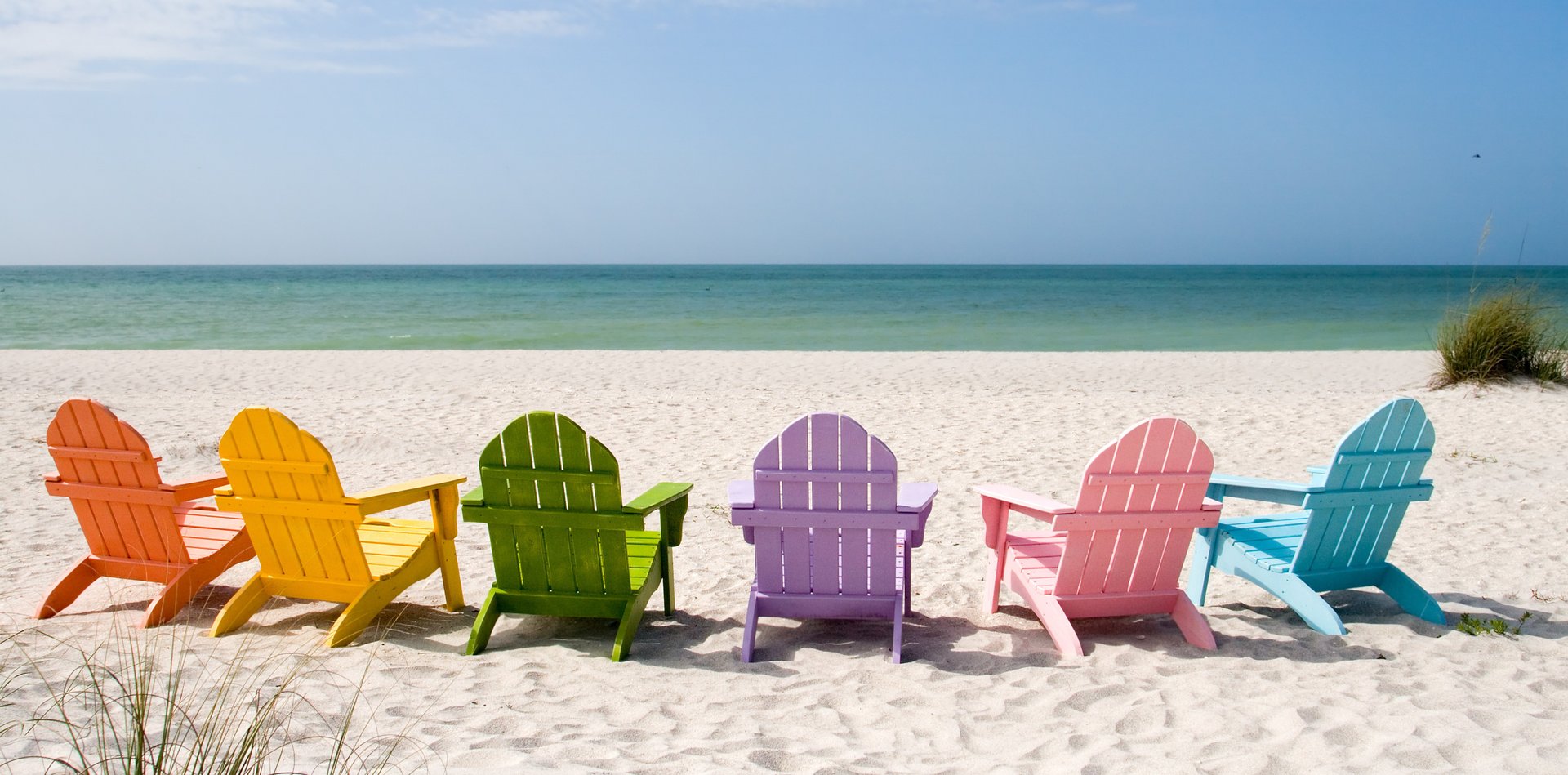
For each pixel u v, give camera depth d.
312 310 32.03
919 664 3.52
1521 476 7.02
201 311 31.09
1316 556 3.96
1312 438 8.62
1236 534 4.30
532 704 3.10
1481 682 3.27
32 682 3.07
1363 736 2.78
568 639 3.82
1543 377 10.84
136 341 20.47
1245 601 4.39
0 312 30.17
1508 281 11.47
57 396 10.82
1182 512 3.59
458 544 5.35
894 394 11.19
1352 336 22.31
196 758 2.40
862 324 26.64
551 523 3.51
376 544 4.04
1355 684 3.26
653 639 3.84
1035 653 3.66
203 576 3.97
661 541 4.03
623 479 7.14
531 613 3.71
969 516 5.97
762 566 3.69
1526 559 4.94
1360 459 3.74
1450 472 7.16
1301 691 3.18
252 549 4.06
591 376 13.12
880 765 2.62
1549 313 11.26
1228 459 7.83
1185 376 13.13
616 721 2.96
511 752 2.66
